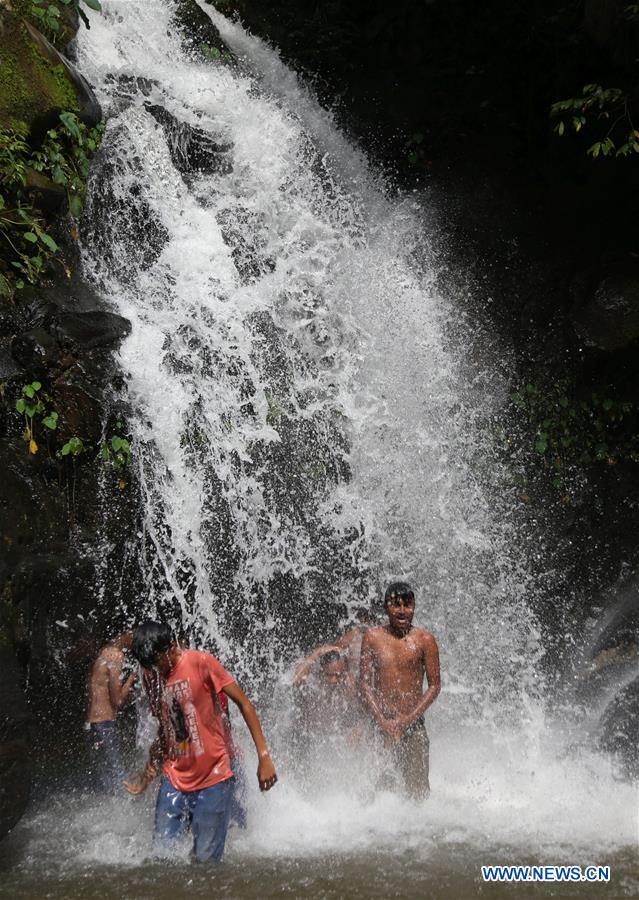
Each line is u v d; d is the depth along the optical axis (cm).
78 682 588
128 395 626
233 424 708
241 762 517
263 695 675
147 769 495
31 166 635
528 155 973
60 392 583
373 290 876
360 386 814
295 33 1113
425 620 761
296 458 744
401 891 436
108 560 608
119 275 717
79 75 698
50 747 568
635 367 808
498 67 1020
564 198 919
